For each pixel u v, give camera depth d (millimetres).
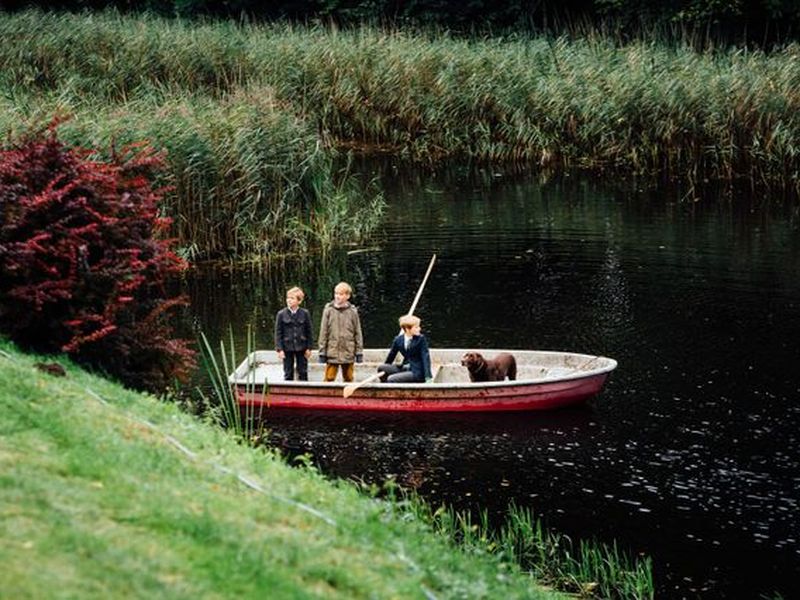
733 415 15992
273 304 21984
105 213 13633
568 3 49094
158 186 24094
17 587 6496
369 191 33250
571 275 23797
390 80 38969
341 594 7582
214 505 8508
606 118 34906
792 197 30891
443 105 38094
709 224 28172
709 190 32156
